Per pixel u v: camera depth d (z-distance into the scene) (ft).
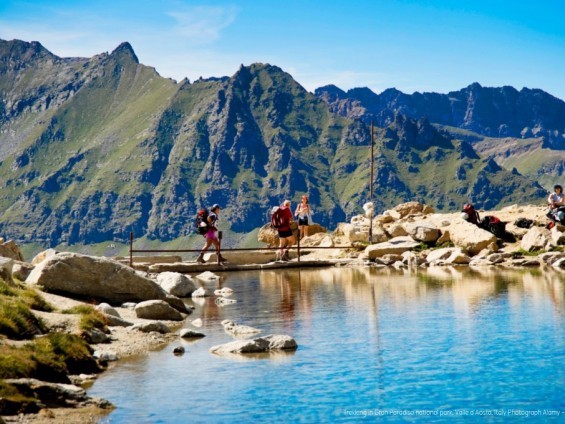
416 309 78.89
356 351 59.57
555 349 57.82
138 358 58.70
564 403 45.14
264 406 45.60
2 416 41.24
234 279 118.11
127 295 84.69
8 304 60.49
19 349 49.62
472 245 132.05
